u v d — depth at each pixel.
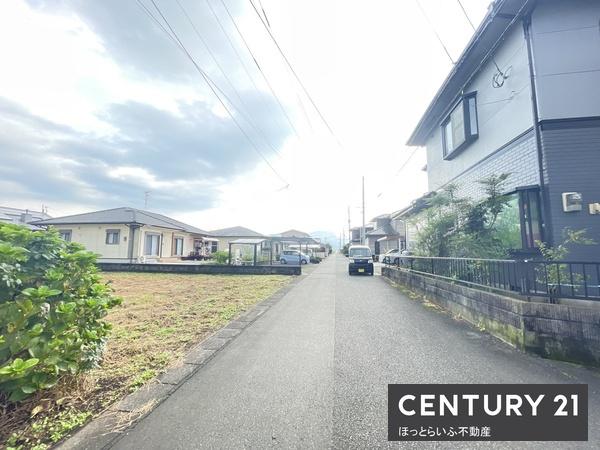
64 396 2.49
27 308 2.15
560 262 3.82
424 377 3.01
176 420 2.26
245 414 2.34
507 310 4.03
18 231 2.42
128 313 5.84
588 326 3.37
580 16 5.70
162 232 23.80
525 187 5.79
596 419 2.36
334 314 5.70
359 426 2.21
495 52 7.26
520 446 2.05
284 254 24.44
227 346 3.91
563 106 5.57
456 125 8.91
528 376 3.05
